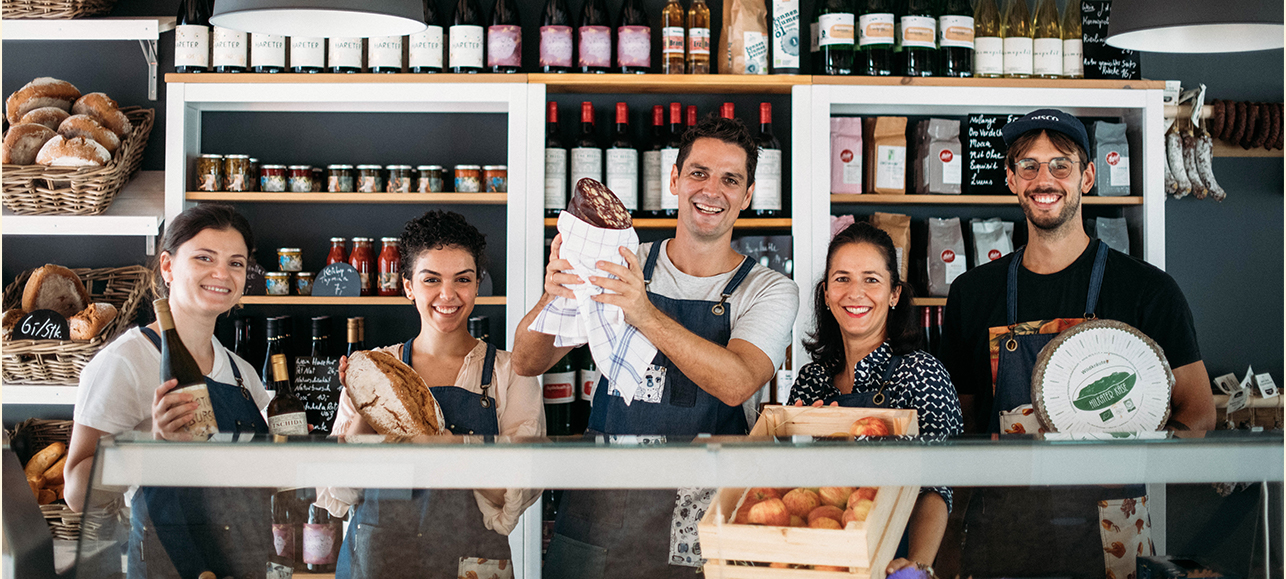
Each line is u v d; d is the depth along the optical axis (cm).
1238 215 283
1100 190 255
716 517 98
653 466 97
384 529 101
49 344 228
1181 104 268
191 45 244
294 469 98
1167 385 129
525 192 245
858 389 154
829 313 166
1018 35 262
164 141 270
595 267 129
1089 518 98
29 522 102
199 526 98
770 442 98
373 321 272
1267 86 282
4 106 271
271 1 164
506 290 265
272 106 257
